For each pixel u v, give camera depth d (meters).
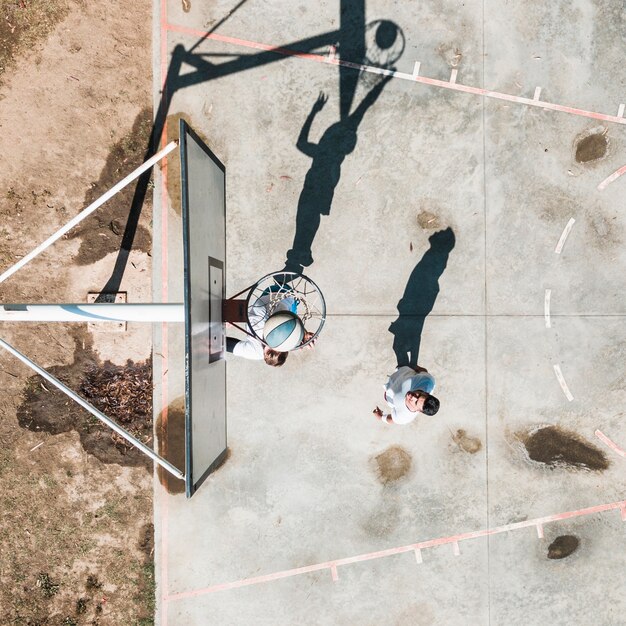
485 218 6.20
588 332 6.30
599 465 6.37
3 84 6.02
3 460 6.14
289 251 6.12
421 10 6.10
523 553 6.32
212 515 6.17
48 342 6.13
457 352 6.23
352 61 6.10
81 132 6.05
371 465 6.21
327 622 6.22
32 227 6.08
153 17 6.03
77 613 6.19
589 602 6.38
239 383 6.15
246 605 6.19
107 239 6.11
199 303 4.41
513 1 6.16
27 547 6.19
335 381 6.18
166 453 6.15
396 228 6.16
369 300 6.18
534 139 6.21
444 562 6.27
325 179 6.12
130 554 6.20
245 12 6.05
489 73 6.17
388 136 6.13
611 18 6.23
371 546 6.23
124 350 6.15
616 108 6.26
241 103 6.06
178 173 6.09
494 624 6.30
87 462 6.16
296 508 6.20
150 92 6.05
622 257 6.31
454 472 6.26
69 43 6.00
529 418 6.29
